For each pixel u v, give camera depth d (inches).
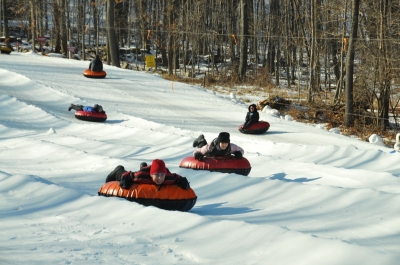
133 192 493.4
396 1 2304.4
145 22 4466.0
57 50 4119.1
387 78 2059.5
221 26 4741.6
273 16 4163.4
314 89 2950.3
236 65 3646.7
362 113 2126.0
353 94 2172.7
